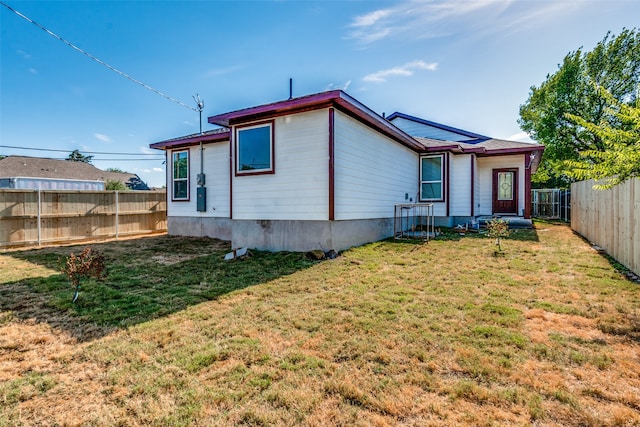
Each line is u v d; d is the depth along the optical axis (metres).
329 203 6.30
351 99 6.31
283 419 1.78
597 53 18.61
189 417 1.81
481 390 1.99
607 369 2.22
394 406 1.87
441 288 4.15
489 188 13.04
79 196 9.38
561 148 20.11
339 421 1.76
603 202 6.60
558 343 2.60
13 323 3.22
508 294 3.86
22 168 25.34
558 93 19.75
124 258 6.65
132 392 2.06
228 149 9.66
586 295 3.78
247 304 3.70
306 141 6.52
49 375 2.28
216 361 2.43
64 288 4.42
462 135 14.45
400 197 9.97
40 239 8.52
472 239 8.41
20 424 1.79
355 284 4.40
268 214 7.00
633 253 4.77
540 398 1.91
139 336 2.88
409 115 15.27
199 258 6.55
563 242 7.80
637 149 3.25
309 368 2.30
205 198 10.12
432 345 2.60
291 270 5.30
